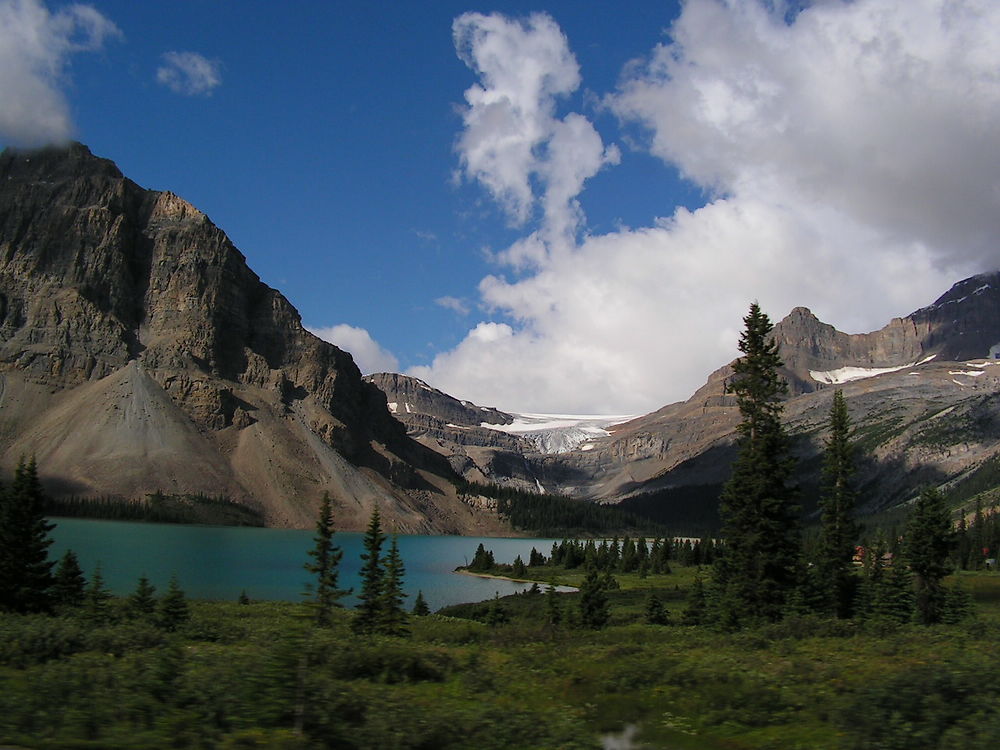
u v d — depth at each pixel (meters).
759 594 47.50
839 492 55.16
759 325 50.50
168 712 15.32
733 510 49.88
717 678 21.09
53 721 14.45
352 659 22.92
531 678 22.53
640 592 121.50
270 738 13.97
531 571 184.38
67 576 55.03
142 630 28.77
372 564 55.66
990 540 164.12
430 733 14.59
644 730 16.28
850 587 54.34
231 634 33.56
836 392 56.91
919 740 14.41
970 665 19.39
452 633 45.38
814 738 15.48
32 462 53.97
